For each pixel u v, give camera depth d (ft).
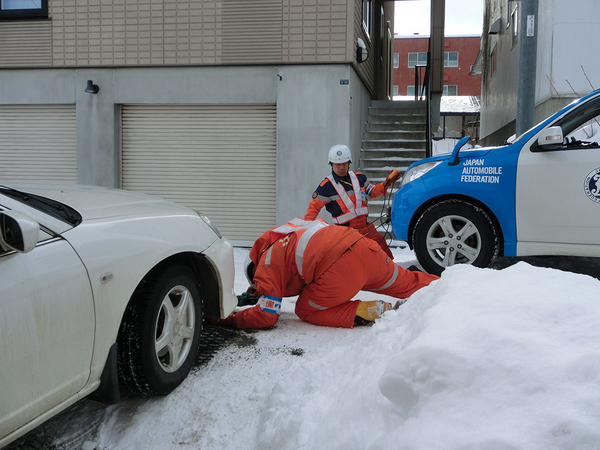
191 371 10.16
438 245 17.43
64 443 8.13
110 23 31.89
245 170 32.35
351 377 7.65
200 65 31.68
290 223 13.34
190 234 9.96
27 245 6.13
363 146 38.93
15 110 33.53
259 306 12.45
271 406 8.59
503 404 4.75
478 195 16.76
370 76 44.09
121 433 8.38
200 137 32.48
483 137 69.31
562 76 29.32
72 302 7.13
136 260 8.33
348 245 12.37
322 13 30.76
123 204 9.50
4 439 6.20
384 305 12.47
